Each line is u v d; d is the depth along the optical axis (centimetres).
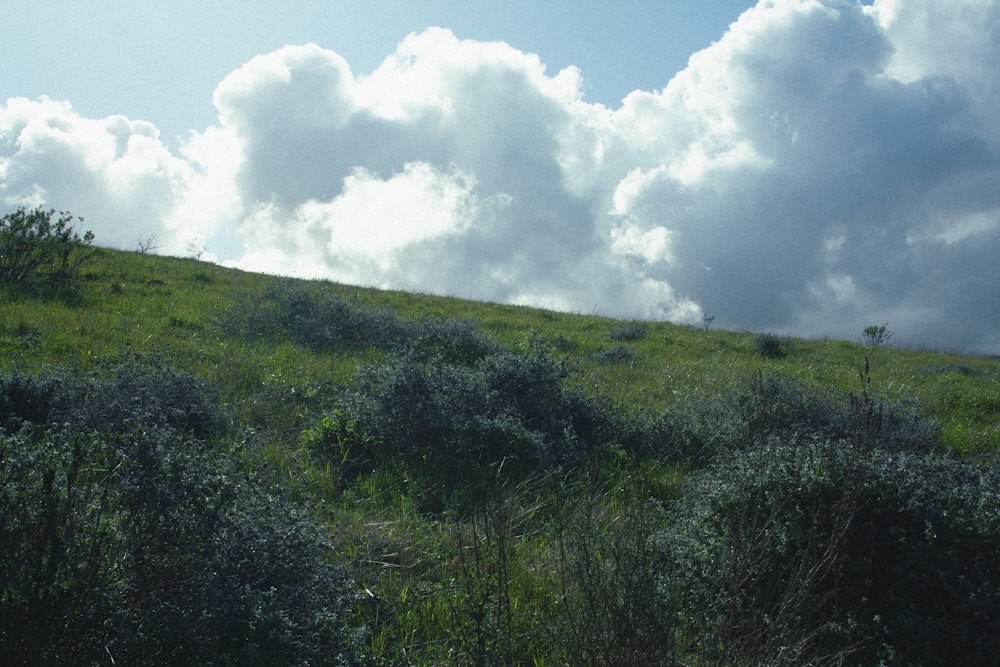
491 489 563
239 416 707
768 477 435
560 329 1816
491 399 732
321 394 805
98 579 276
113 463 321
